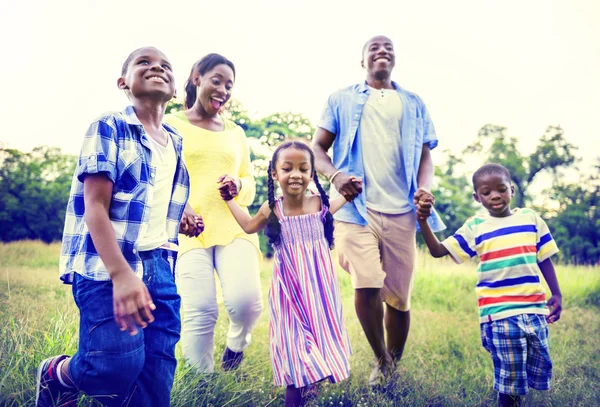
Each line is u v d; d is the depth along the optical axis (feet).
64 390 9.18
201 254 12.96
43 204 61.52
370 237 14.17
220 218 13.14
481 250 12.85
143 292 8.05
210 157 13.30
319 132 15.38
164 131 10.15
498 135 76.07
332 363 11.10
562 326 20.79
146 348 9.31
